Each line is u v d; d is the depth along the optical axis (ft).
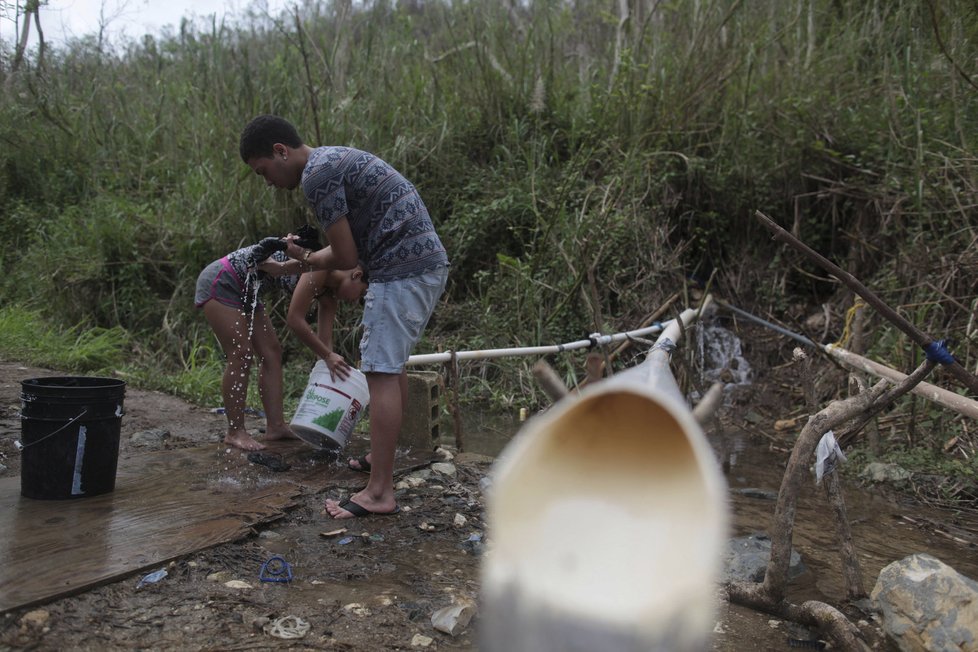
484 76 31.32
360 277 15.48
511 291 26.86
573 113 31.14
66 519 11.68
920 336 9.77
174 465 14.96
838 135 26.86
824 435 10.66
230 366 16.03
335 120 28.76
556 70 33.06
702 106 29.04
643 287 26.86
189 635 8.73
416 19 35.19
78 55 40.47
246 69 29.43
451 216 28.91
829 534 14.20
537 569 3.34
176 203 30.96
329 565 10.99
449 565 11.20
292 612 9.46
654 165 28.30
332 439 15.51
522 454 3.64
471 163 30.55
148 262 29.71
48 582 9.40
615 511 3.53
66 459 12.45
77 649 8.27
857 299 22.75
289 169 13.05
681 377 23.20
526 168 29.43
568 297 25.48
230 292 15.70
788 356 25.57
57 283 29.99
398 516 13.05
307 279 15.02
